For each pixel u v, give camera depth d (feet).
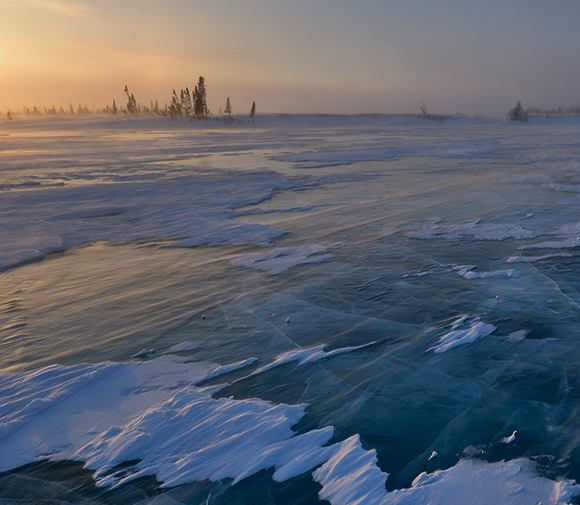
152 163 101.60
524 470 12.02
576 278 26.18
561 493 11.09
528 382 16.20
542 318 21.21
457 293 24.84
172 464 12.86
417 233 38.14
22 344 21.22
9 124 368.89
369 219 44.52
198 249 36.73
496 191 56.59
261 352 19.57
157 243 39.04
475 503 10.97
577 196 51.24
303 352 19.20
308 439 13.58
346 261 31.55
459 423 14.19
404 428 14.07
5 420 15.11
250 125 351.25
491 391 15.80
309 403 15.66
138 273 31.09
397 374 17.21
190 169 90.22
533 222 40.11
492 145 132.57
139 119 373.81
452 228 39.06
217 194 61.52
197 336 21.33
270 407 15.43
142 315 24.02
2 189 67.15
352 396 15.94
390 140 168.96
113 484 12.29
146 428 14.28
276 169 89.56
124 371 18.33
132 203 56.03
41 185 71.05
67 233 42.37
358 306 23.86
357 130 272.92
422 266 29.76
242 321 22.75
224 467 12.62
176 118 364.38
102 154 122.62
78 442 14.15
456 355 18.30
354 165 93.25
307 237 38.83
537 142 142.61
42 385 17.19
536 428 13.75
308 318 22.67
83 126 330.13
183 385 17.28
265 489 11.84
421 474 12.09
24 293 27.94
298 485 11.92
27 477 12.71
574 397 15.20
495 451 12.85
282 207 52.80
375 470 12.21
